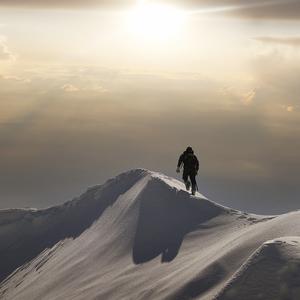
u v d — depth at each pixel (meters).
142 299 45.81
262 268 33.59
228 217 56.47
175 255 53.66
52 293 64.88
